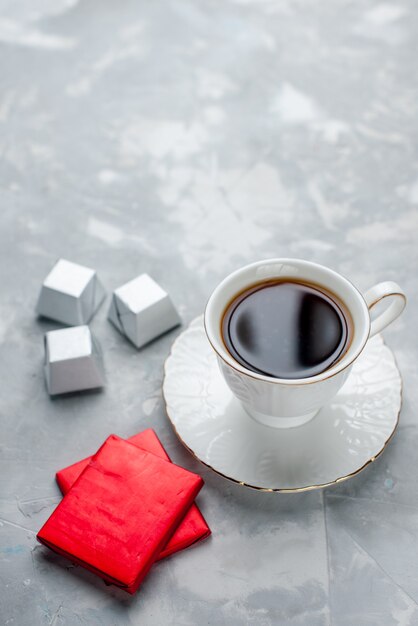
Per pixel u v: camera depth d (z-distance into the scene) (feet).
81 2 2.83
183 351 1.91
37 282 2.18
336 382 1.66
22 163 2.44
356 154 2.42
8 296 2.16
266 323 1.74
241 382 1.67
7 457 1.88
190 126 2.52
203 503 1.79
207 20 2.81
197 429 1.80
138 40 2.76
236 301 1.78
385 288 1.73
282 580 1.70
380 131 2.48
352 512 1.77
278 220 2.29
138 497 1.71
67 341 1.94
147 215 2.31
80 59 2.70
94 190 2.38
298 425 1.80
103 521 1.68
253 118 2.53
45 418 1.94
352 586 1.69
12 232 2.28
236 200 2.34
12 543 1.75
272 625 1.65
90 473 1.73
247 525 1.76
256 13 2.82
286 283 1.80
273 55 2.69
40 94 2.61
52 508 1.80
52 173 2.42
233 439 1.78
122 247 2.25
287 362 1.69
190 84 2.63
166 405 1.83
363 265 2.18
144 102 2.59
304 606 1.67
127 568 1.64
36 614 1.67
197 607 1.67
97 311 2.13
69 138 2.50
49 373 1.93
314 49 2.70
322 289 1.79
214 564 1.72
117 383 1.99
